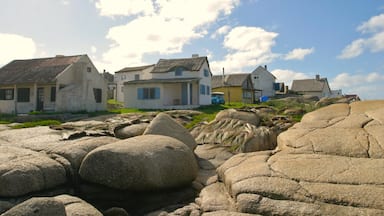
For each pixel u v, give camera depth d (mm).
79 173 6352
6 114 23672
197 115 17719
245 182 5145
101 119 17156
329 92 66938
